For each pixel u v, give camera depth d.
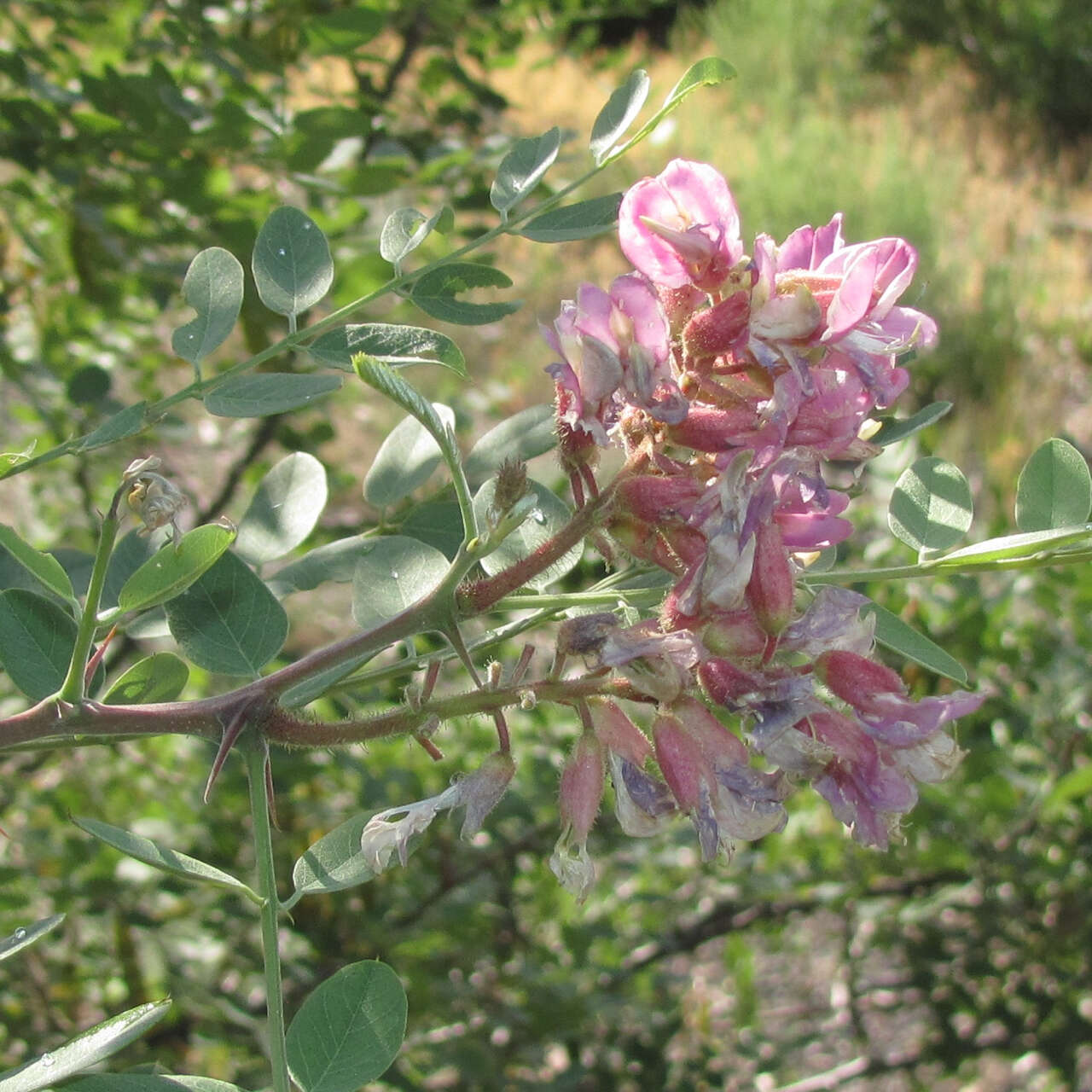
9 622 0.28
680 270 0.26
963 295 1.84
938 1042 0.65
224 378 0.28
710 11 2.77
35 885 0.60
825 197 2.03
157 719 0.26
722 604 0.25
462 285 0.30
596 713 0.27
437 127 0.67
